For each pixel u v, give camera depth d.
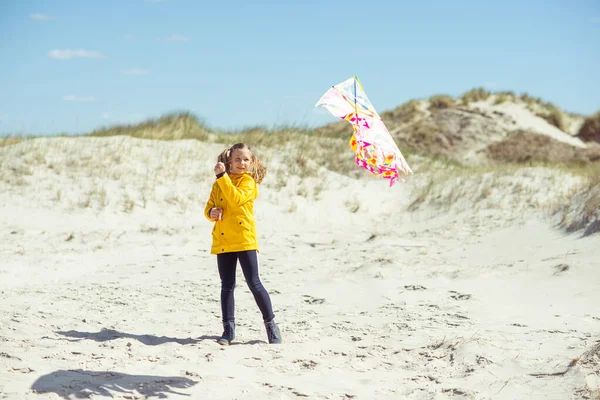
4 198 14.67
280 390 4.09
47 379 4.14
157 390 4.04
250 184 5.28
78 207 14.69
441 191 16.84
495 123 33.12
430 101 35.94
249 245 5.30
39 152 17.33
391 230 14.30
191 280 8.53
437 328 5.82
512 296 7.19
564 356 4.64
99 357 4.74
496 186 16.14
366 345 5.29
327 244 12.14
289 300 7.28
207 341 5.38
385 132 4.53
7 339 5.15
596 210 11.45
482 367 4.52
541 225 12.27
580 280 7.80
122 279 8.70
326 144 21.50
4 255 10.23
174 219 14.69
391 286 7.81
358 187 17.92
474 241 11.80
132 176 16.58
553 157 30.86
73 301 7.09
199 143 19.34
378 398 3.97
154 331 5.81
